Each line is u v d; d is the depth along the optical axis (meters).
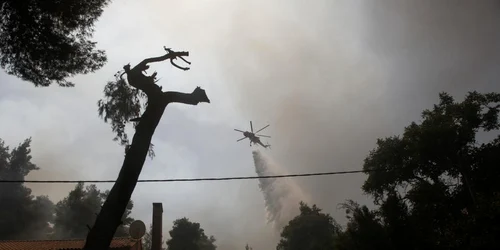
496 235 16.81
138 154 8.14
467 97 27.52
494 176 25.73
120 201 7.54
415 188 27.11
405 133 29.12
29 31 9.05
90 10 9.84
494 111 26.53
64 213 63.72
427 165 28.23
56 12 9.14
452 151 26.53
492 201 18.75
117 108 9.89
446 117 27.17
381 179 30.67
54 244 22.06
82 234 61.44
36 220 66.69
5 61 9.54
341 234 14.86
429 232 13.32
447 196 26.14
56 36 9.45
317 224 60.94
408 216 13.28
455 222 21.00
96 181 14.02
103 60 10.72
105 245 7.06
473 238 17.19
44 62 9.73
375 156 31.31
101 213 7.35
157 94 9.10
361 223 13.35
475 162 26.75
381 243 12.68
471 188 24.97
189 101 9.44
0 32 9.05
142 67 9.50
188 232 67.81
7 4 8.62
